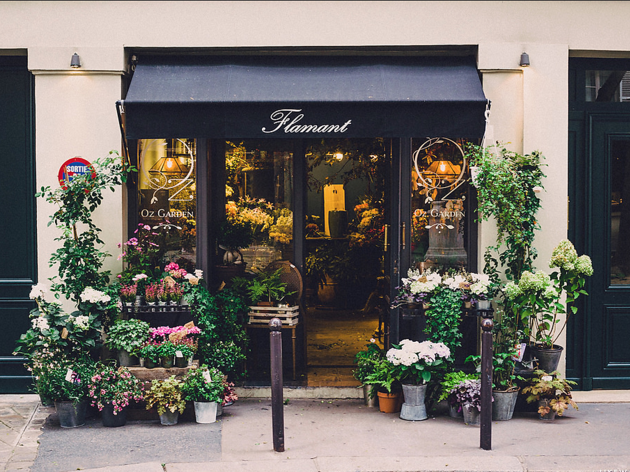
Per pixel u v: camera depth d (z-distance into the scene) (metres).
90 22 6.80
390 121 6.40
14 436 5.76
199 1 6.85
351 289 11.88
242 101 6.36
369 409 6.69
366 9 6.87
